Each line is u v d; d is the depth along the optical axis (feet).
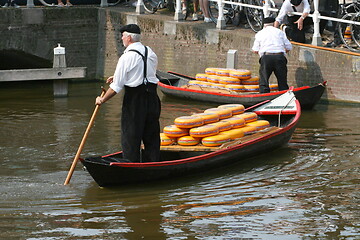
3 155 36.63
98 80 70.69
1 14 65.51
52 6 70.33
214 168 33.73
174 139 34.27
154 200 29.25
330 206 28.27
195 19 64.28
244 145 34.63
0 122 45.62
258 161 35.32
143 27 66.39
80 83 68.69
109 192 30.30
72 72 57.52
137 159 31.32
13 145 38.91
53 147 38.40
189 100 53.16
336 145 38.14
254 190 30.53
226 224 26.37
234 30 59.16
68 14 68.80
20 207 28.22
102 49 70.28
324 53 51.42
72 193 30.12
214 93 51.01
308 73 52.60
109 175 30.48
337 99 51.29
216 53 59.31
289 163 34.78
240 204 28.66
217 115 35.63
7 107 51.80
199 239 24.95
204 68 60.80
